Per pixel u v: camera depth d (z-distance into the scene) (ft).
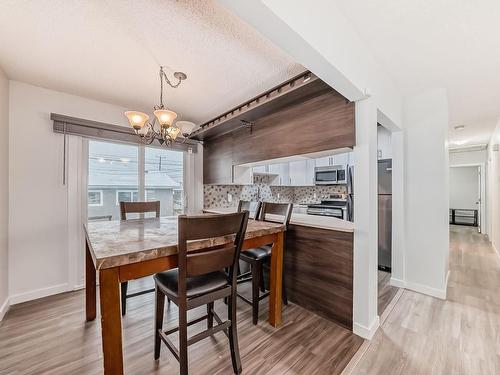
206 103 9.44
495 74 7.05
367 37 5.41
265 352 5.20
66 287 8.30
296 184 15.90
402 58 6.26
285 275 7.64
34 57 6.19
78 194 8.66
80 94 8.54
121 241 4.43
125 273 3.73
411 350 5.31
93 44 5.63
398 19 4.85
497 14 4.65
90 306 6.39
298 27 3.63
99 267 3.38
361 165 5.91
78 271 8.57
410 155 8.70
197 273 4.07
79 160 8.71
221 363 4.87
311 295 6.91
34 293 7.68
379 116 7.04
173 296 4.26
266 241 5.84
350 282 6.03
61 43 5.59
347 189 12.73
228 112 9.62
